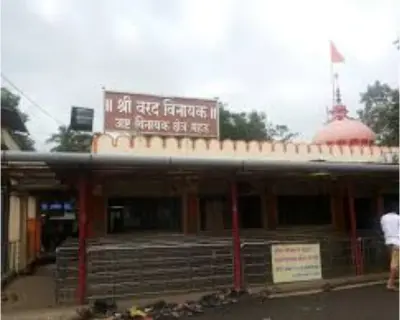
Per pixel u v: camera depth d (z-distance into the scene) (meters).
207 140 14.55
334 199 15.58
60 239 23.50
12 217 14.38
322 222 15.42
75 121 18.77
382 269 13.44
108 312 9.20
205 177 12.34
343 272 12.84
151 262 10.85
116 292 10.38
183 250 11.16
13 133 18.02
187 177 12.56
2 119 14.39
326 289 11.22
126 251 10.70
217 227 14.14
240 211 14.59
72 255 10.35
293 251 11.96
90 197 12.95
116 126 15.23
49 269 16.55
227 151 14.61
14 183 13.71
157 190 13.62
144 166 9.62
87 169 9.81
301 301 10.02
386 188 15.92
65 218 23.75
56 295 10.07
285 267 11.81
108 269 10.46
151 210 13.64
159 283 10.76
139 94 15.56
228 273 11.34
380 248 13.56
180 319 8.63
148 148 13.78
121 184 13.27
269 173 11.30
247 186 14.48
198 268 11.13
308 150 15.81
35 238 19.02
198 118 16.09
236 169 10.39
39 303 10.09
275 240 12.59
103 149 13.46
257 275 11.48
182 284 10.93
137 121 15.44
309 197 15.38
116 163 9.09
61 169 9.80
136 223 13.44
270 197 14.80
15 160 8.45
